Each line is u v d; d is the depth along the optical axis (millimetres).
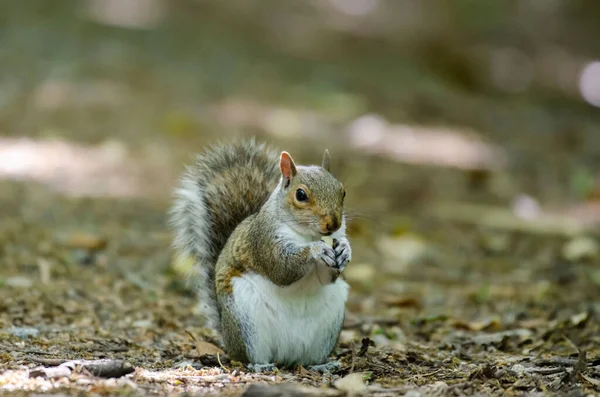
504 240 13914
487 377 7102
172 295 10539
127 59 23328
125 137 18016
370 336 9219
